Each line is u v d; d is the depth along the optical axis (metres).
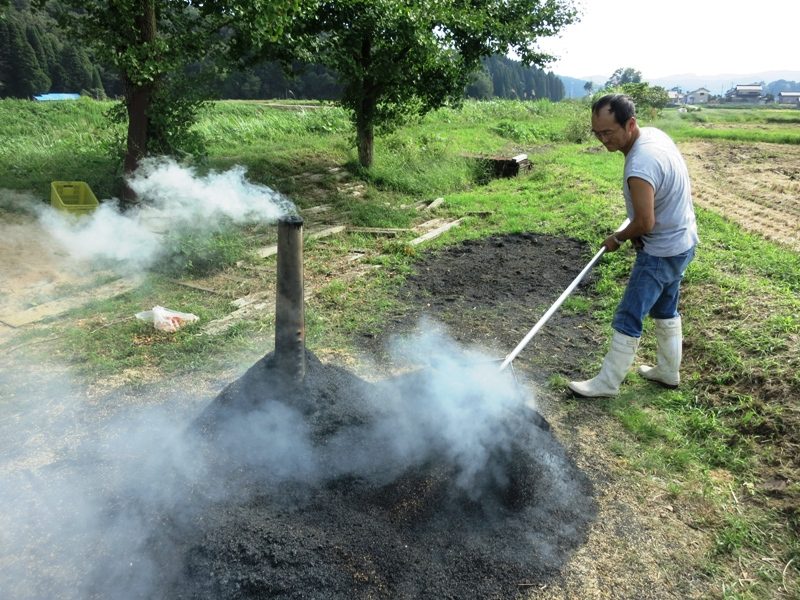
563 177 12.27
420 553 2.53
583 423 3.72
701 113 34.59
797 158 16.80
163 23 8.73
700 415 3.72
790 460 3.21
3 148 11.73
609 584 2.49
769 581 2.52
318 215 9.20
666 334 3.93
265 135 15.64
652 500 3.02
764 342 4.18
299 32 9.72
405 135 17.11
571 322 5.34
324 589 2.33
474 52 11.48
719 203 10.46
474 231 8.45
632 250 6.88
